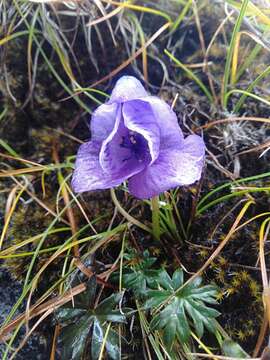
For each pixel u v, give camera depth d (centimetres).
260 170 12
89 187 9
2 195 13
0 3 14
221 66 14
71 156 13
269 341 9
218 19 15
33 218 13
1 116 14
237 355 10
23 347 11
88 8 14
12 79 14
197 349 10
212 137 13
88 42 14
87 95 14
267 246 11
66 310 10
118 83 9
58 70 15
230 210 12
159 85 15
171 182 9
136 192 9
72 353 10
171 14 15
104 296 11
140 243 12
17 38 15
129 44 15
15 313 11
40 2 13
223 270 11
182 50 15
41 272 11
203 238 12
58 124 14
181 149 9
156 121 9
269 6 14
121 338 11
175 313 10
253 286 11
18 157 13
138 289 11
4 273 12
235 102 14
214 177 12
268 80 14
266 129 13
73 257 11
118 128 10
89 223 12
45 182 13
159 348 10
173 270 11
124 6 14
